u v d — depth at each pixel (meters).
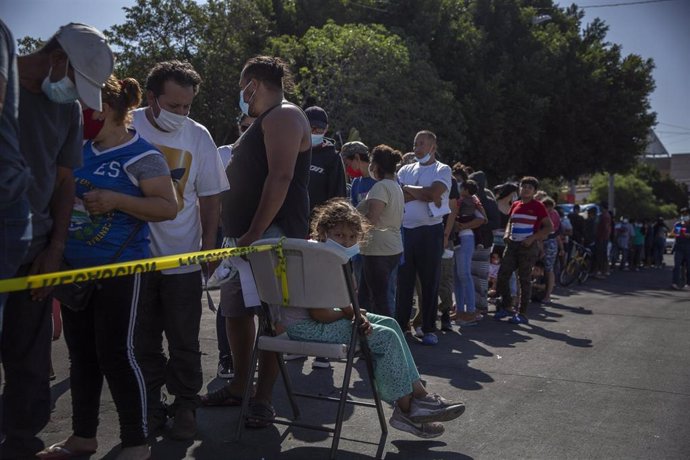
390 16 26.66
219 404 4.53
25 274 2.96
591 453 3.90
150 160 3.33
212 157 4.07
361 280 6.96
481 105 26.11
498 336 7.59
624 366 6.09
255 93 4.12
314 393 5.02
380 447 3.82
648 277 18.45
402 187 6.89
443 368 5.91
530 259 8.69
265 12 25.41
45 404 3.10
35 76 2.79
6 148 2.46
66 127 2.95
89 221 3.24
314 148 5.97
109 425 4.11
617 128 29.70
